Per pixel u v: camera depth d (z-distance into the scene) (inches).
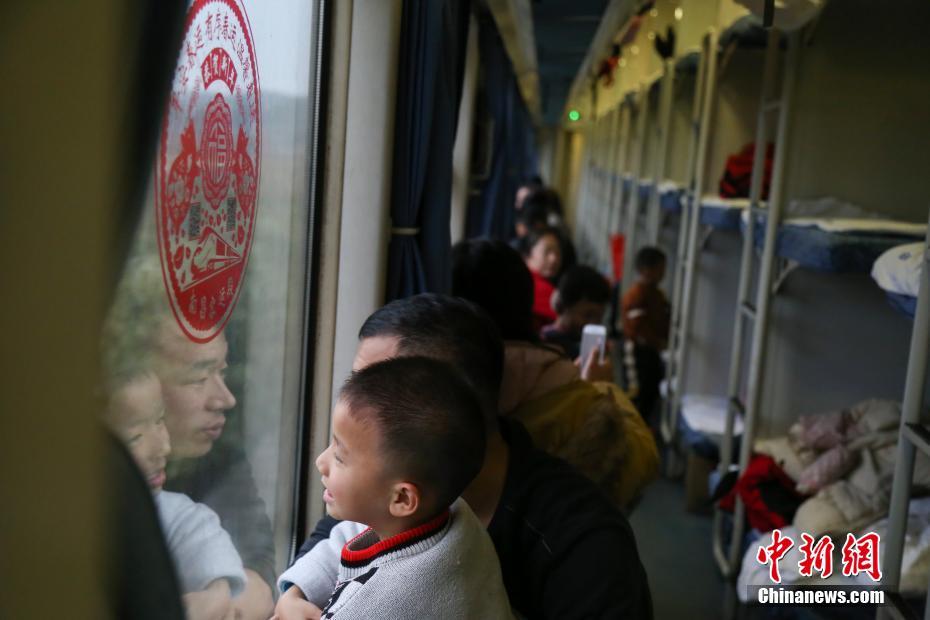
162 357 51.9
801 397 155.0
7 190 23.1
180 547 56.6
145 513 30.0
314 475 87.6
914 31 139.9
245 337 68.2
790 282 152.3
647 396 225.6
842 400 154.4
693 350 208.4
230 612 66.1
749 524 148.4
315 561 56.7
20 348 23.4
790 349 154.1
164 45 27.5
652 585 162.4
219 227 59.8
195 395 58.0
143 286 48.1
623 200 408.2
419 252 102.3
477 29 199.6
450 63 108.7
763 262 146.3
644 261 230.7
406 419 46.2
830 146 143.9
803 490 130.1
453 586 47.2
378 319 63.1
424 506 47.3
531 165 655.1
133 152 26.8
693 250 202.5
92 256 24.4
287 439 83.7
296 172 79.4
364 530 56.6
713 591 160.6
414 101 96.6
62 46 23.4
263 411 74.4
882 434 131.3
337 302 94.5
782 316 153.7
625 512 82.9
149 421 50.2
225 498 65.7
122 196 26.1
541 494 58.8
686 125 255.3
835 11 140.3
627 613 54.9
